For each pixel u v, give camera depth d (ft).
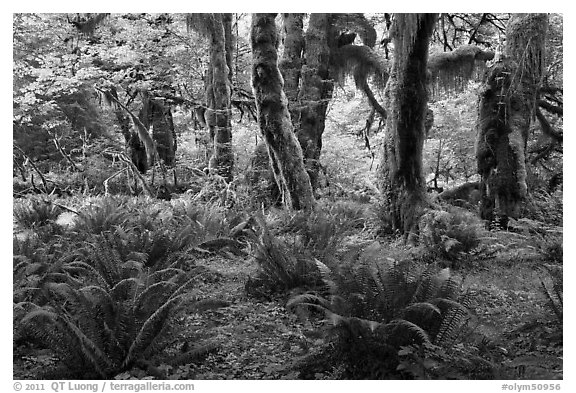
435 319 16.90
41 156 82.12
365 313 17.24
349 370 16.93
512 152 45.42
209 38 64.08
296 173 44.62
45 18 67.92
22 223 46.24
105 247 21.93
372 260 22.76
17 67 67.82
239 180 67.21
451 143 81.00
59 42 70.95
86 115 87.04
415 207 41.78
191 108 83.35
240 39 87.92
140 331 16.61
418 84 41.29
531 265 33.04
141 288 19.42
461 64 58.75
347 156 88.28
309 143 63.16
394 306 17.16
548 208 48.01
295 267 25.88
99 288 17.37
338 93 96.02
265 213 50.75
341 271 18.99
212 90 65.00
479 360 16.11
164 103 81.25
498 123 45.78
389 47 81.87
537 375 15.93
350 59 66.80
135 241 28.71
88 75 66.85
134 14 72.02
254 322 22.44
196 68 77.92
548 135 64.85
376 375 16.63
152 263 28.04
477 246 34.24
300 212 41.04
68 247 30.25
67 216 49.37
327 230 31.19
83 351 15.88
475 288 27.32
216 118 64.28
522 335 19.95
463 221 36.78
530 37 44.68
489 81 46.42
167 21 75.15
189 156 91.97
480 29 70.18
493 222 44.47
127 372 16.80
